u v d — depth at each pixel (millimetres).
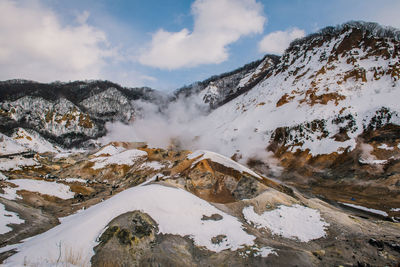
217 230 26078
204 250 22844
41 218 36500
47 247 19828
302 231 28953
